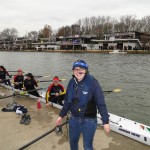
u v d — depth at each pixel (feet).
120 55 175.73
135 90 49.70
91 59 141.90
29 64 119.96
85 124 10.68
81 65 10.34
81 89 10.52
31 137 17.04
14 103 24.90
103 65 107.24
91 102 10.56
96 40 232.53
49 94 26.04
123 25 312.09
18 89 33.81
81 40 252.83
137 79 66.44
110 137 16.93
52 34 391.04
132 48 211.61
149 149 15.34
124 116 32.48
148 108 35.94
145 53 193.36
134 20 313.12
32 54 219.61
